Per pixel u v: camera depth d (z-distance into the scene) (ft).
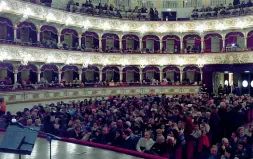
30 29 110.83
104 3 146.72
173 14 153.69
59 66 114.62
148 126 39.11
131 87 130.11
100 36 135.33
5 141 23.07
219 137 43.98
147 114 53.47
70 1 129.29
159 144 34.30
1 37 99.04
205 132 40.81
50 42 112.06
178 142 35.55
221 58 129.70
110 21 134.31
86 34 132.67
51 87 101.71
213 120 44.14
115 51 135.03
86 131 41.63
